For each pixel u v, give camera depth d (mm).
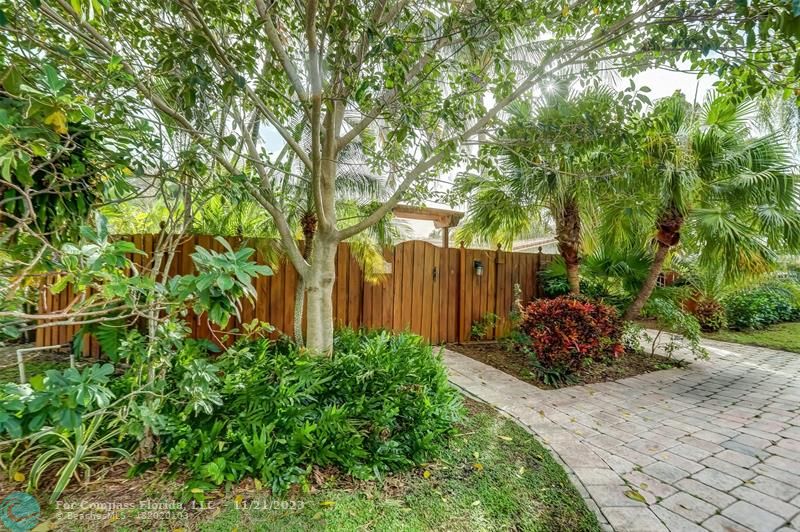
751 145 5230
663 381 4965
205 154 3291
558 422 3506
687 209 5434
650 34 3385
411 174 3799
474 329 6691
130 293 2270
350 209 5160
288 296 5191
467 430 3191
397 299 6020
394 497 2252
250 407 2705
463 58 4203
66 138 2146
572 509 2229
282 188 4441
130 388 2555
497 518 2109
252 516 2021
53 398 1710
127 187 2639
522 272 7340
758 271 5234
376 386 3115
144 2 2830
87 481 2215
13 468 2230
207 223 4965
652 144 4625
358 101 2912
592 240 6449
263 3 2816
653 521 2156
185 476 2295
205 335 4812
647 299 6191
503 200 6109
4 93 1841
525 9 2947
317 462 2443
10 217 1800
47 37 2793
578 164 4227
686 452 3012
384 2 2932
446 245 9344
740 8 2564
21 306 2309
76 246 2062
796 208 5062
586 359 4941
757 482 2598
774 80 3096
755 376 5234
